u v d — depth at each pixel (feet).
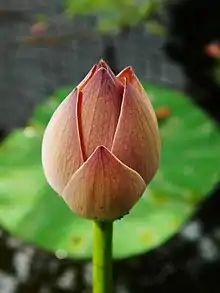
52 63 3.11
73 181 1.33
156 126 1.36
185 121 2.44
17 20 3.35
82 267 2.32
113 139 1.30
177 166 2.28
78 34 3.24
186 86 2.98
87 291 2.24
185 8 3.43
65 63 3.11
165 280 2.32
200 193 2.19
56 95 2.66
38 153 2.36
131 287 2.31
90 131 1.30
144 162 1.34
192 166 2.28
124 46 3.19
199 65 3.08
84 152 1.32
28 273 2.30
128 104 1.28
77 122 1.29
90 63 3.10
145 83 2.66
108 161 1.30
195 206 2.15
